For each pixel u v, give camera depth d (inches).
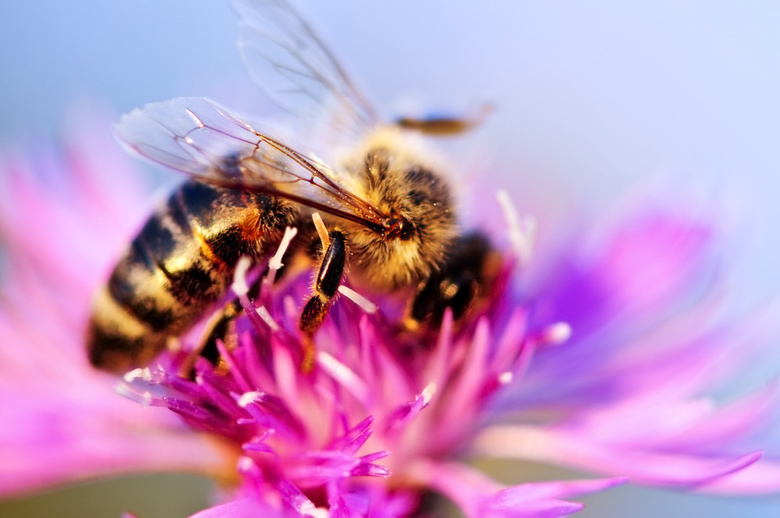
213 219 2.8
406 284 2.9
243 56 3.0
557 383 3.2
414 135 3.0
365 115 3.1
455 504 2.9
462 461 3.0
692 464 3.0
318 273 2.8
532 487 2.8
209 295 2.8
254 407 2.8
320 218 2.8
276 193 2.8
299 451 2.9
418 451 3.0
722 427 3.0
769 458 3.0
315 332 2.9
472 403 3.0
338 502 2.8
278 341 2.9
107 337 2.8
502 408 3.1
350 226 2.9
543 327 3.2
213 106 2.7
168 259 2.8
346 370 2.9
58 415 3.0
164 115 2.7
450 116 3.1
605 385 3.1
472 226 2.9
